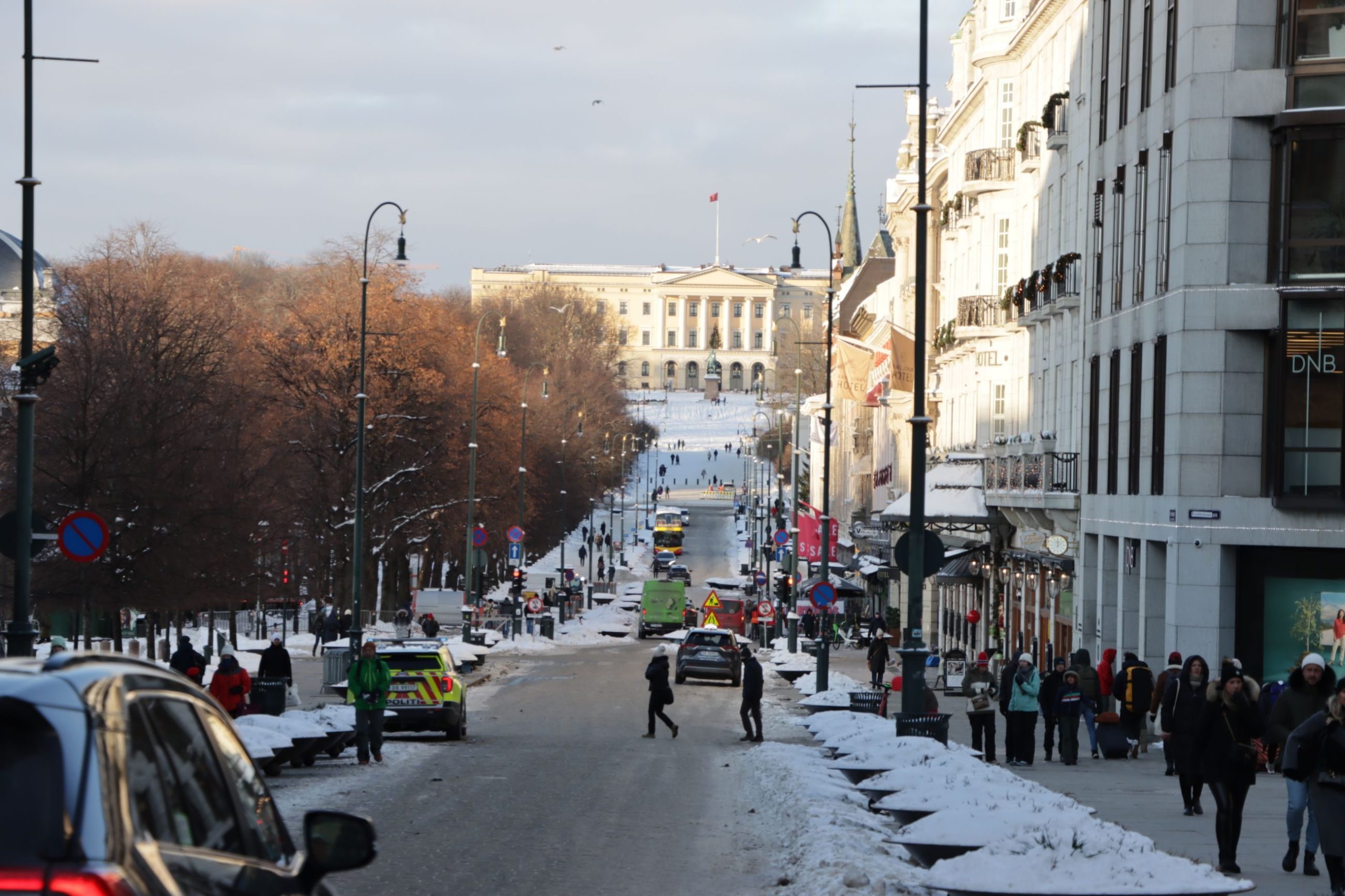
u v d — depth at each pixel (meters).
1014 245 56.81
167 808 5.07
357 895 14.19
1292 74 32.16
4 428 53.69
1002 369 57.41
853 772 22.41
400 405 75.75
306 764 26.48
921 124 27.69
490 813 20.52
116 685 5.14
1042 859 11.88
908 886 13.84
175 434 55.25
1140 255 37.75
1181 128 33.47
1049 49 51.25
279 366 75.38
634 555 158.62
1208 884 11.11
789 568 82.12
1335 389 31.83
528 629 83.94
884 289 93.94
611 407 172.50
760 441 194.62
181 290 69.56
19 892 4.31
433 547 94.31
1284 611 32.25
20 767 4.59
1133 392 37.72
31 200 26.28
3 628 52.88
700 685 56.88
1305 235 32.09
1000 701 29.41
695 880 15.57
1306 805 16.38
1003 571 55.81
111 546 53.22
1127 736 30.59
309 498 74.00
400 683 32.66
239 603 61.53
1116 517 38.75
